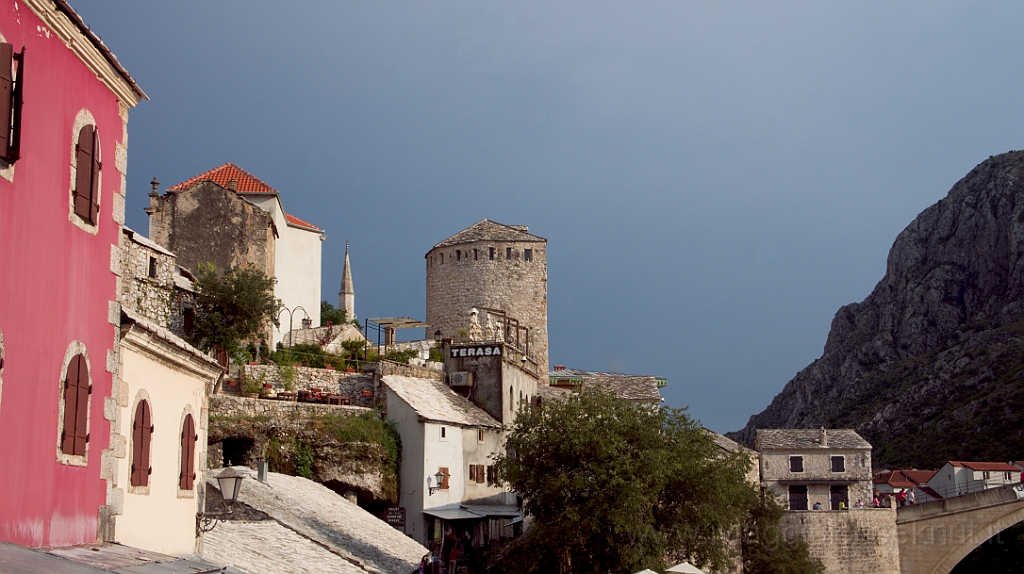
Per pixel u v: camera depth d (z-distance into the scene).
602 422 43.00
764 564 61.91
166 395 21.53
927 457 144.25
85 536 16.77
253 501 35.03
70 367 16.16
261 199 60.28
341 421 48.56
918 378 179.38
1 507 13.77
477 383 62.34
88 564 14.39
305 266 67.62
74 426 16.27
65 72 16.05
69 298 16.14
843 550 72.56
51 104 15.51
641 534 39.47
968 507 74.19
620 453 42.19
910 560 74.75
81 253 16.66
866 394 190.62
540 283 92.31
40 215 15.08
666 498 43.06
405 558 36.28
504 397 62.19
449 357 63.38
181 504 22.58
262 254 55.47
